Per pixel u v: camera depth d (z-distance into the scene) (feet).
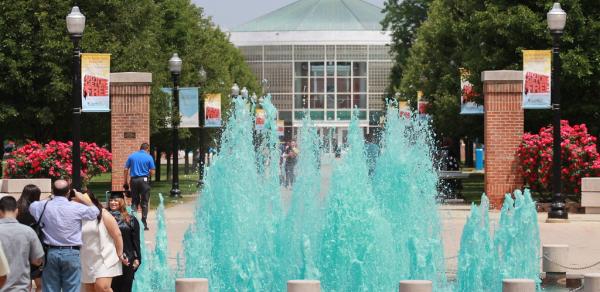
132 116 134.41
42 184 106.83
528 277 70.90
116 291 55.47
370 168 116.57
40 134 183.93
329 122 531.50
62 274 51.96
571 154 127.34
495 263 71.20
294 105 532.32
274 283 68.33
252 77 414.00
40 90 171.42
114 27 178.09
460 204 144.87
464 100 162.30
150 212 131.23
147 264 69.05
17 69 169.07
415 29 303.89
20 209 55.26
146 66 183.83
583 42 153.48
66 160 124.88
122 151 134.21
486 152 130.62
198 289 55.88
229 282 68.54
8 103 172.04
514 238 72.74
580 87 154.81
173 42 232.32
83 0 172.86
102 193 185.26
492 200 130.41
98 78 117.08
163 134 228.02
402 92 272.10
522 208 73.00
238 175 71.51
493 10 158.81
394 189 78.38
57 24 169.58
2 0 168.04
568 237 98.07
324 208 68.54
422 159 79.82
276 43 531.09
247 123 73.36
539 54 120.26
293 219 70.18
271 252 69.10
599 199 124.47
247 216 70.54
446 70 204.13
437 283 69.97
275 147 74.84
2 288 45.83
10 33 168.25
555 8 114.83
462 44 196.24
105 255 53.16
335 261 65.31
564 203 126.21
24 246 47.80
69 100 174.50
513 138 130.11
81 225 52.39
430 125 220.43
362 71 531.91
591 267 75.66
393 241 69.46
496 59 159.02
